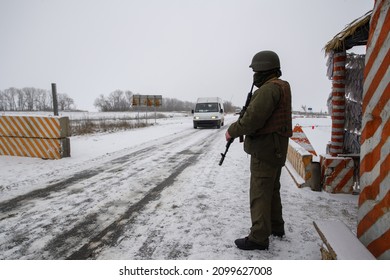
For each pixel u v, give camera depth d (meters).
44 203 4.25
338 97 4.74
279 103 2.58
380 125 1.95
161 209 3.95
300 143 6.79
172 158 7.98
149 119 34.97
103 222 3.52
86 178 5.73
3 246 2.93
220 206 4.04
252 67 2.70
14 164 7.18
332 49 4.58
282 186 4.93
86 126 18.36
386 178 1.89
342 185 4.46
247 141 2.74
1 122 8.21
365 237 2.11
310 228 3.26
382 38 1.92
